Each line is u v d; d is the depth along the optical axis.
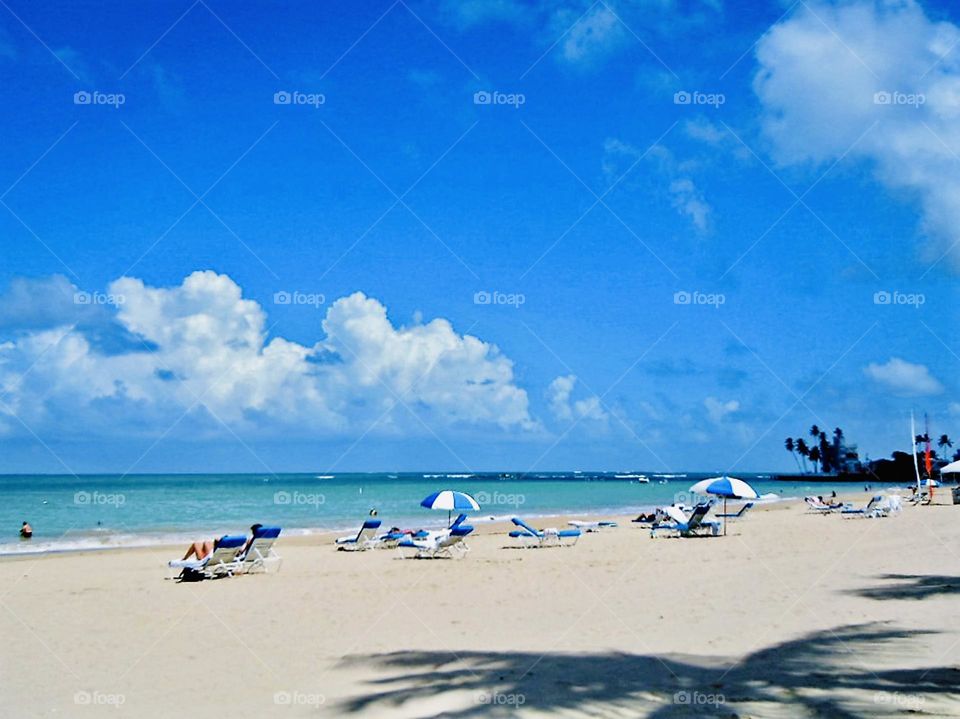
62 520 36.31
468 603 11.33
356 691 6.54
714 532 23.80
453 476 194.50
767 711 5.60
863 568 13.85
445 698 6.11
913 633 8.21
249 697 6.47
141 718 5.94
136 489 76.56
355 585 13.48
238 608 11.19
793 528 25.53
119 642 8.89
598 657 7.46
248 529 31.31
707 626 9.02
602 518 37.03
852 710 5.56
